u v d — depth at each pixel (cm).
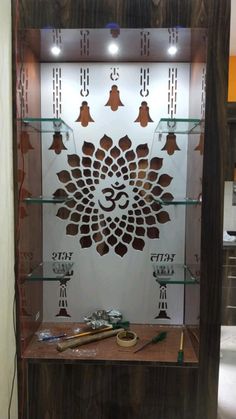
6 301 113
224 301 266
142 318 152
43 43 126
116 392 121
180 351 125
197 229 125
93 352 125
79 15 114
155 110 146
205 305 118
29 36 120
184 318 149
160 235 150
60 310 152
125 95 146
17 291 120
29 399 121
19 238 121
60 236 151
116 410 121
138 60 143
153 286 151
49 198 145
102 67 145
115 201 150
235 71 282
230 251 261
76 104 146
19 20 115
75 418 121
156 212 149
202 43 119
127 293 151
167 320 151
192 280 131
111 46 128
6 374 113
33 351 125
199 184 123
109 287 151
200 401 120
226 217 295
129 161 149
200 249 119
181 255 150
